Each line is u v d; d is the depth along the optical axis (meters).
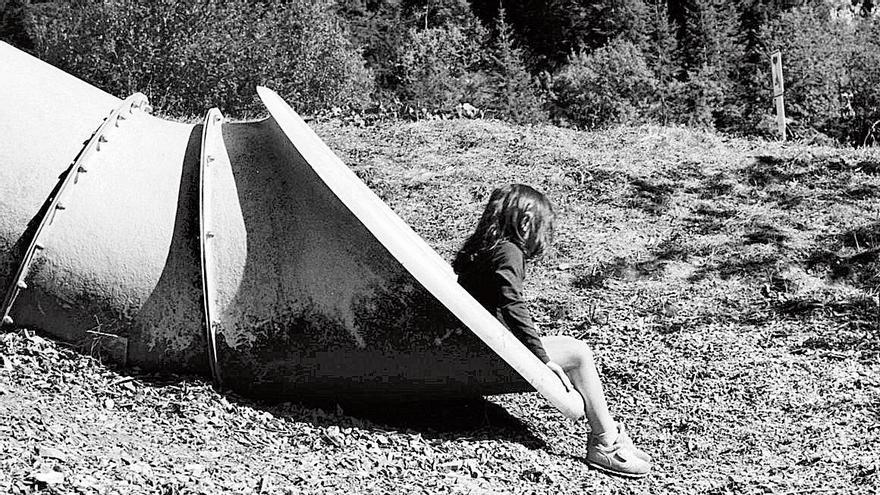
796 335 6.93
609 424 5.06
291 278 4.94
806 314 7.20
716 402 6.01
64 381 4.82
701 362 6.52
